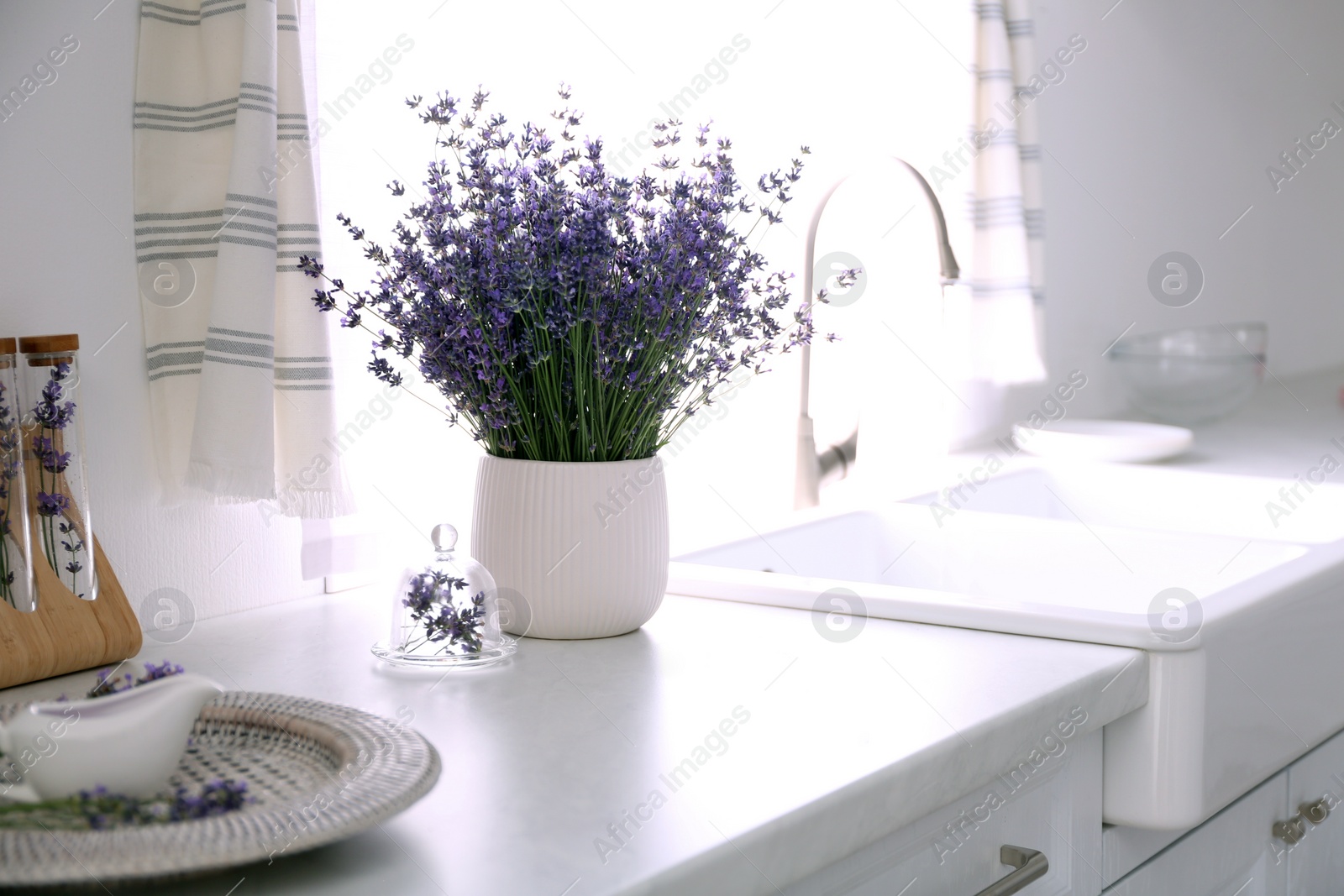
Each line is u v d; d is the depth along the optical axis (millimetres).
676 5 1566
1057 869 908
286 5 1061
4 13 927
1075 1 2180
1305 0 2850
